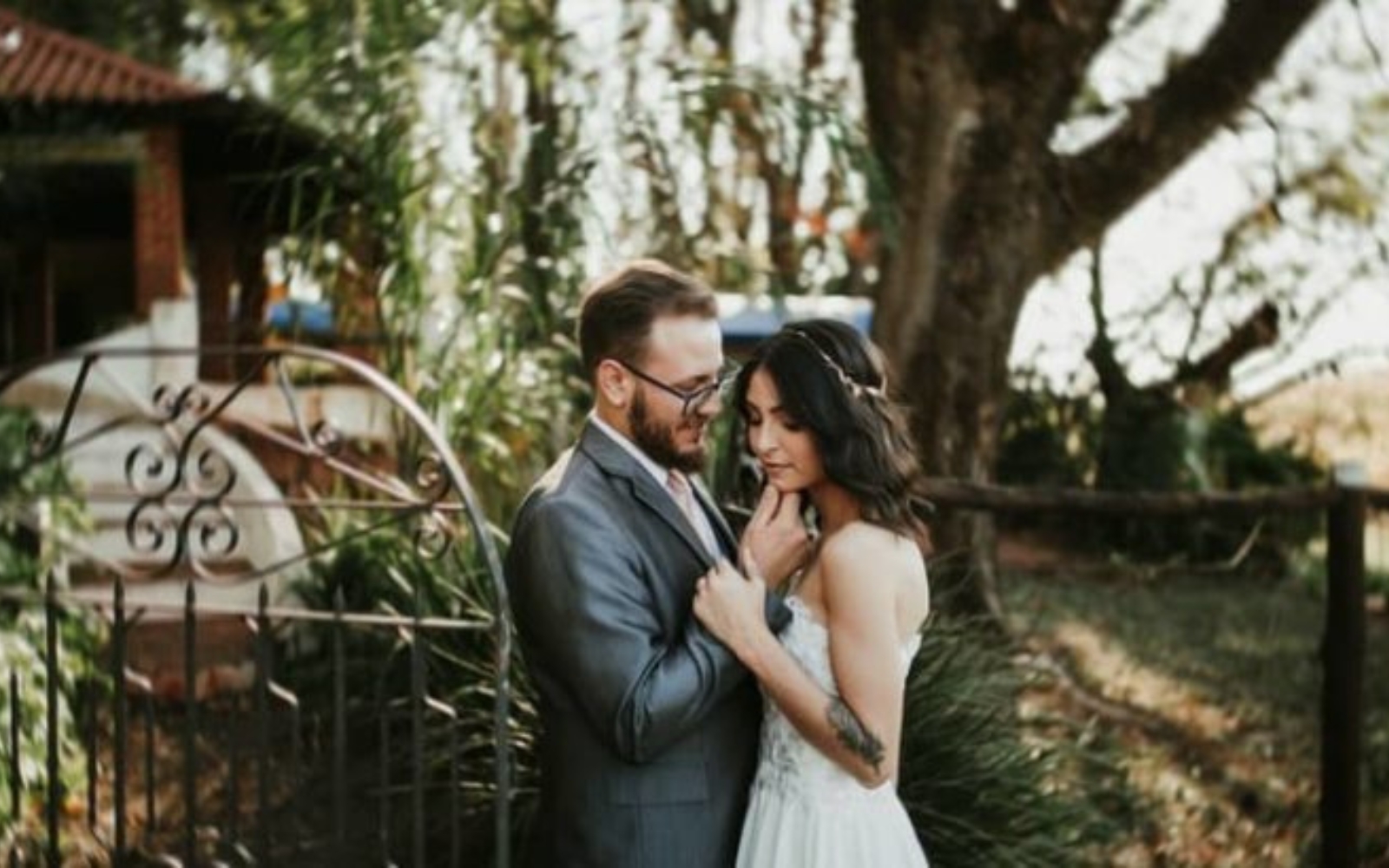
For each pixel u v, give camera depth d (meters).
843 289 9.70
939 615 4.65
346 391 9.66
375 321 6.59
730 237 6.66
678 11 9.18
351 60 6.07
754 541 2.74
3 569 6.12
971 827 4.04
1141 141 7.61
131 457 4.30
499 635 3.25
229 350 4.11
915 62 7.52
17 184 11.91
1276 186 10.91
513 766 4.15
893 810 2.79
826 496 2.77
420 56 6.05
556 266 5.96
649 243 6.34
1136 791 5.95
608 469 2.66
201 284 12.73
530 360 5.86
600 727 2.53
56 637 3.90
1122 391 13.09
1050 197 7.68
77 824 4.91
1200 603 11.08
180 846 4.73
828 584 2.67
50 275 14.69
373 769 4.94
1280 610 10.80
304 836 4.61
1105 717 7.21
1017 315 7.77
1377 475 13.52
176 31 14.88
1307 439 13.94
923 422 7.67
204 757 5.46
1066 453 13.60
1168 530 12.68
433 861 4.29
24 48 11.06
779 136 6.34
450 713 3.53
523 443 5.80
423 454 5.64
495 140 6.23
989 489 5.59
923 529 2.77
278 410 9.73
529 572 2.61
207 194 12.76
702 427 2.71
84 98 10.60
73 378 9.20
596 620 2.52
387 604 4.76
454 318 5.82
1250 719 7.48
